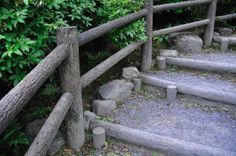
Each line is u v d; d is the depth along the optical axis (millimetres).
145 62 4043
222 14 6000
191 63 4051
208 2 4844
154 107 3334
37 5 2248
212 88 3438
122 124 2932
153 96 3605
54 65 2057
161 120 3031
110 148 2621
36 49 2281
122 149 2611
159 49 4730
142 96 3596
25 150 2395
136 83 3666
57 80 2971
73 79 2373
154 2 4715
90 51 3869
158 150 2529
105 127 2736
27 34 2350
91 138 2719
